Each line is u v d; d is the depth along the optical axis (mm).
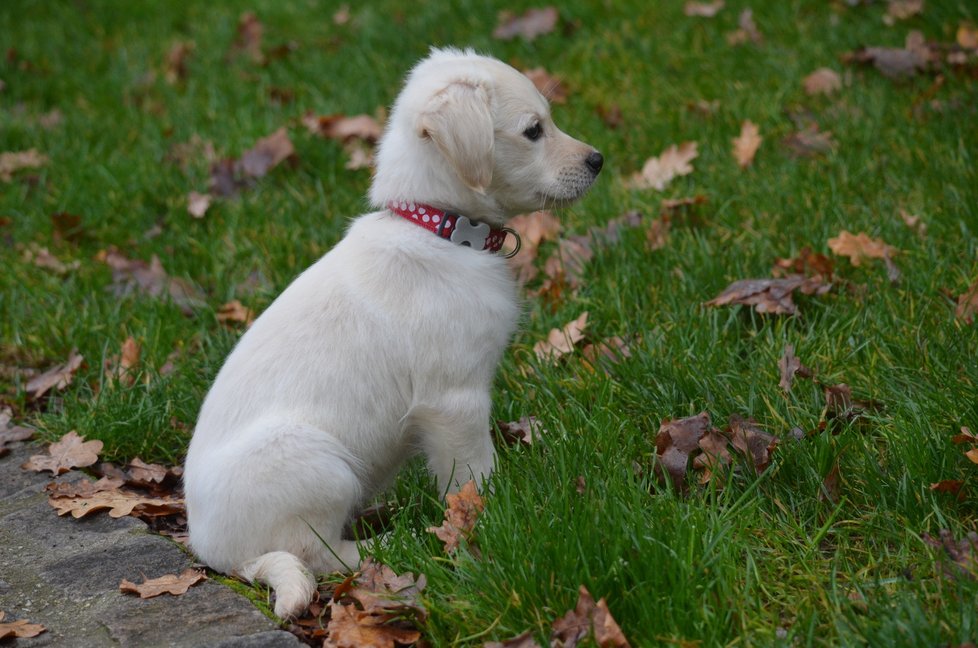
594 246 6281
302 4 11141
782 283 5488
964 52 7840
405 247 4191
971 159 6512
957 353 4711
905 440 4109
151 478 4898
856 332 5078
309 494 3887
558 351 5426
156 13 11352
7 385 5859
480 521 3824
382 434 4172
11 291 6602
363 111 8531
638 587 3389
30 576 4090
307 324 4125
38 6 11586
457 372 4121
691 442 4355
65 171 7977
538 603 3471
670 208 6602
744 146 7133
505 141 4379
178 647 3506
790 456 4156
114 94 9539
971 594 3326
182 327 6117
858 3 8883
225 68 9852
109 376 5633
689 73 8414
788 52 8375
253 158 7801
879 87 7633
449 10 10164
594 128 7797
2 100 9555
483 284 4211
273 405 4004
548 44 9250
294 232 6879
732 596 3441
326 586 3930
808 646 3166
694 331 5195
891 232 5934
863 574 3613
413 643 3531
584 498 3828
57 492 4711
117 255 6879
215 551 3990
